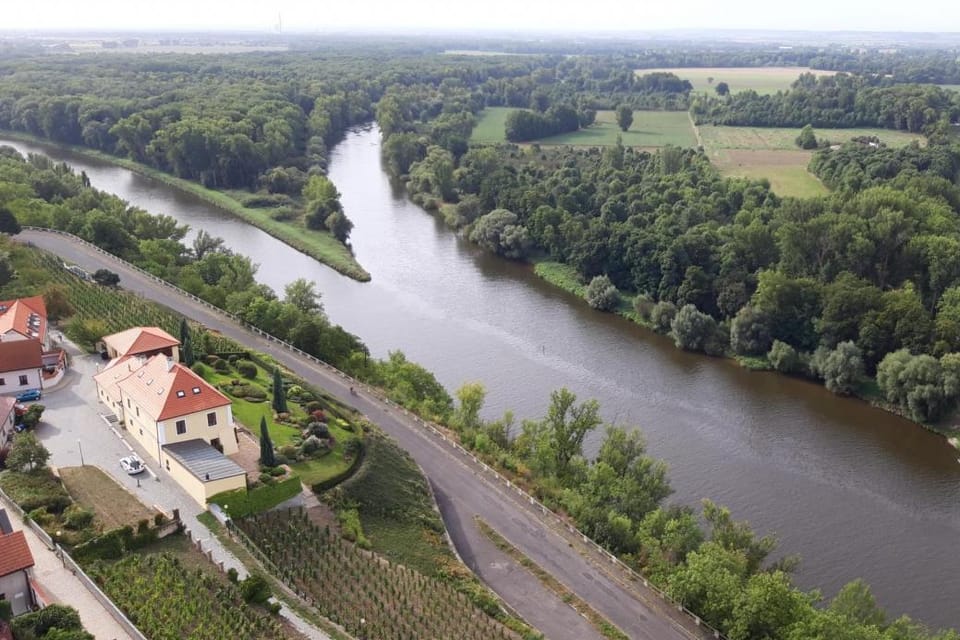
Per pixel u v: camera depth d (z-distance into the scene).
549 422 136.00
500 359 179.62
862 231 187.00
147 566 88.31
